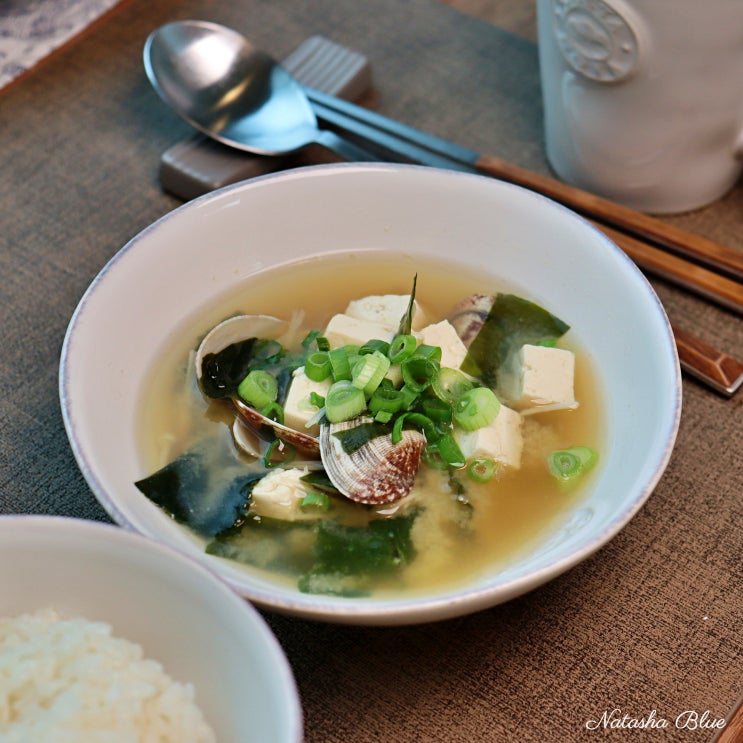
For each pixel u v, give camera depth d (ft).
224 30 1.80
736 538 1.42
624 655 1.34
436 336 1.51
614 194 1.72
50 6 1.97
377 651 1.34
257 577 1.34
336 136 1.73
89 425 1.34
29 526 1.21
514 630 1.35
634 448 1.36
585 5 1.54
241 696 1.20
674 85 1.57
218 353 1.51
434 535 1.39
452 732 1.29
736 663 1.34
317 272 1.60
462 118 1.84
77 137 1.80
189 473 1.42
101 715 1.17
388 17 1.98
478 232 1.57
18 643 1.21
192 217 1.51
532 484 1.43
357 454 1.40
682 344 1.55
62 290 1.63
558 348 1.51
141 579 1.22
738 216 1.73
